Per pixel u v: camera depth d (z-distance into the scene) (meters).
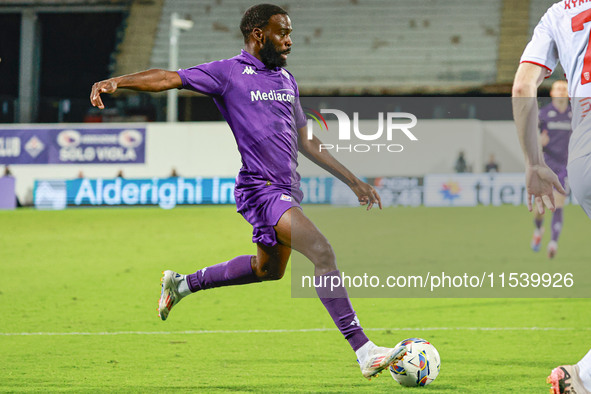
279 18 14.48
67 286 33.47
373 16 103.69
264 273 15.47
